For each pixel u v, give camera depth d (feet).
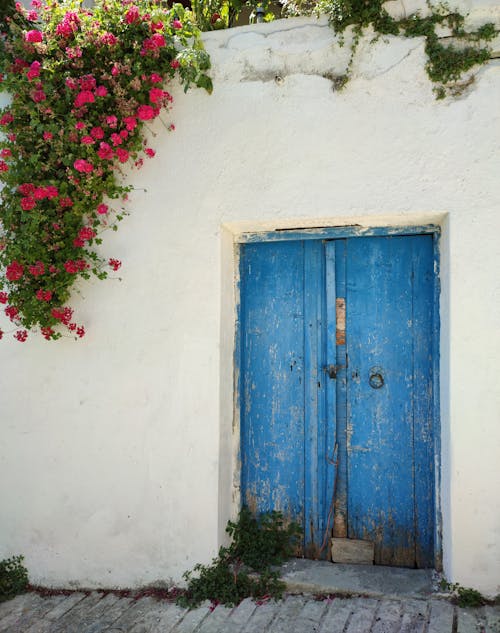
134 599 11.21
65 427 11.96
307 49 10.64
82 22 10.89
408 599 10.13
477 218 9.88
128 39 10.91
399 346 11.29
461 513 9.91
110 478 11.71
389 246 11.35
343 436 11.59
